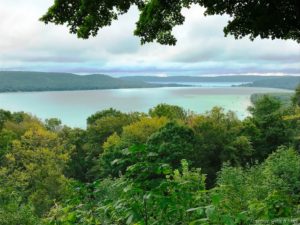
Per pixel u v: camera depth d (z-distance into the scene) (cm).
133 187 270
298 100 5112
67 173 4691
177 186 285
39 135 3534
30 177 2916
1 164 3262
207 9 928
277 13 852
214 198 239
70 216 318
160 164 278
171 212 271
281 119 4291
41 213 2314
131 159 288
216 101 14788
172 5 913
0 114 6256
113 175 3181
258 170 1295
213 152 3612
